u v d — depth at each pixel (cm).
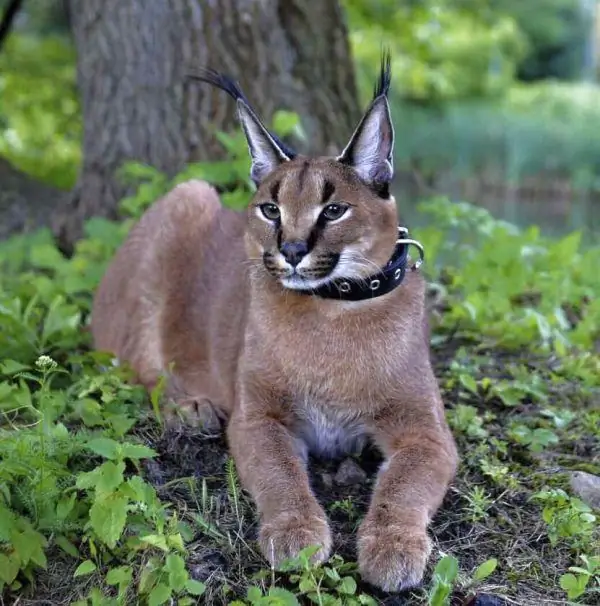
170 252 152
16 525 115
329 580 114
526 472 133
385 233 127
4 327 154
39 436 121
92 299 174
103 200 200
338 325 126
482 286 184
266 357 129
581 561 120
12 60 336
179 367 149
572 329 178
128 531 118
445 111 616
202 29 193
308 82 201
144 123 196
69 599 115
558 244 189
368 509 123
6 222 224
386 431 128
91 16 199
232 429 130
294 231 124
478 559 120
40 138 341
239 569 117
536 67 923
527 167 525
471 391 151
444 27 475
